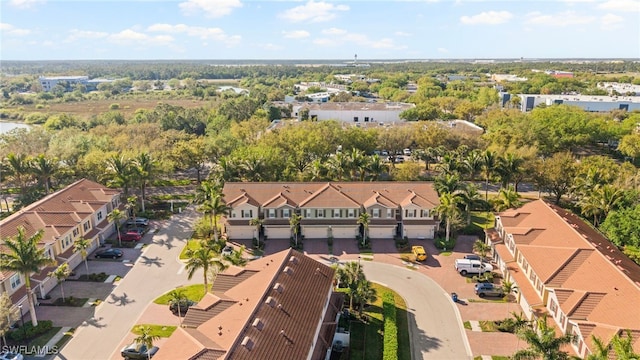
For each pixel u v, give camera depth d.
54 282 57.53
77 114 189.75
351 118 157.75
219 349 34.62
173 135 115.56
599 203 72.50
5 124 187.50
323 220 72.88
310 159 100.38
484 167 85.44
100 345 46.62
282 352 35.91
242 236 72.50
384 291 57.56
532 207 67.38
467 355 45.62
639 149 111.62
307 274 48.25
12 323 48.44
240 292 44.53
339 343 46.28
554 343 33.62
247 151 92.56
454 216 68.75
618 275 45.50
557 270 49.41
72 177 90.81
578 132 120.25
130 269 62.62
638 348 36.75
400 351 46.19
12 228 58.53
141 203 86.44
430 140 112.31
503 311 53.31
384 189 75.75
